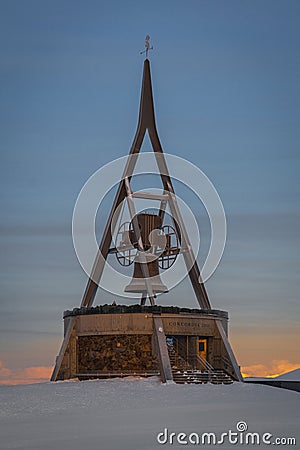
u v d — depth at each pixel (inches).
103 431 1121.4
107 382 1770.4
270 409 1375.5
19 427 1176.2
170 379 1759.4
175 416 1283.2
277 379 2113.7
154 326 1843.0
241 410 1358.3
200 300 2080.5
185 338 1913.1
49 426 1183.6
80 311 1920.5
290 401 1509.6
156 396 1562.5
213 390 1649.9
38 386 1739.7
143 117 2111.2
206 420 1230.3
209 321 1935.3
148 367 1836.9
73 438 1058.1
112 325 1860.2
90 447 985.5
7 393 1612.9
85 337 1909.4
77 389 1659.7
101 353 1876.2
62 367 1936.5
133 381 1779.0
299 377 2113.7
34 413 1350.9
